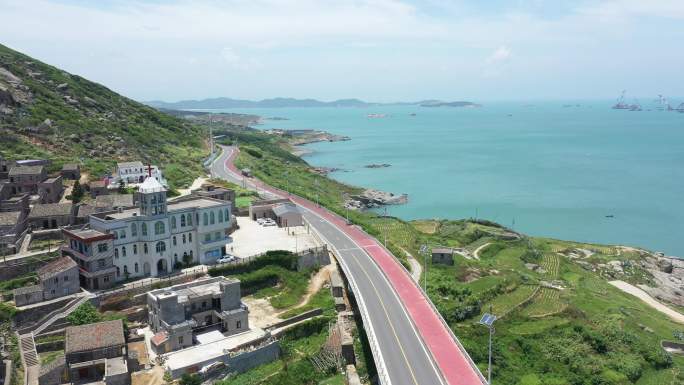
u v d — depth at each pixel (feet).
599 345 336.29
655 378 316.60
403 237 504.84
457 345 261.03
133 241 328.08
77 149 580.71
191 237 357.61
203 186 533.96
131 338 281.95
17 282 306.14
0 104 604.90
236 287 305.12
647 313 426.51
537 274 474.90
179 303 285.64
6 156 492.95
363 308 302.86
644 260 575.79
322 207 563.48
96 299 296.10
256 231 449.48
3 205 372.58
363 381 278.67
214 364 260.62
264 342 288.10
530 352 326.03
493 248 532.32
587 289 453.99
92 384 241.14
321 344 306.55
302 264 382.42
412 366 242.37
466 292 379.14
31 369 249.96
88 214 385.29
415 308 306.35
